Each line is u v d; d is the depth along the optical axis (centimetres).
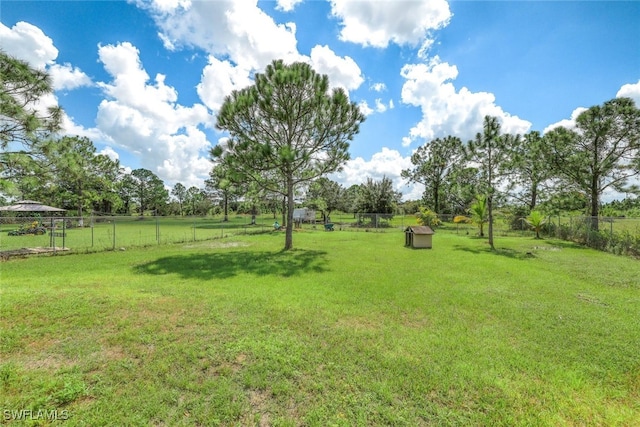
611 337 351
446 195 2973
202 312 409
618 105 1383
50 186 1065
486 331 365
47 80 845
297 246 1200
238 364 275
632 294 538
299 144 1087
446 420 209
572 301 492
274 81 935
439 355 301
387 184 2716
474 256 969
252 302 461
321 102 952
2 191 834
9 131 819
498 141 1201
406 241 1281
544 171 1673
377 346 318
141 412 209
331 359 288
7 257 902
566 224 1593
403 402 227
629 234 1093
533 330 370
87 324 355
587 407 227
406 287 572
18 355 282
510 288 571
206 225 3016
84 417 201
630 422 212
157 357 284
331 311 429
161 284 569
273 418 208
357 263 826
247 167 965
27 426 191
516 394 239
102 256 927
